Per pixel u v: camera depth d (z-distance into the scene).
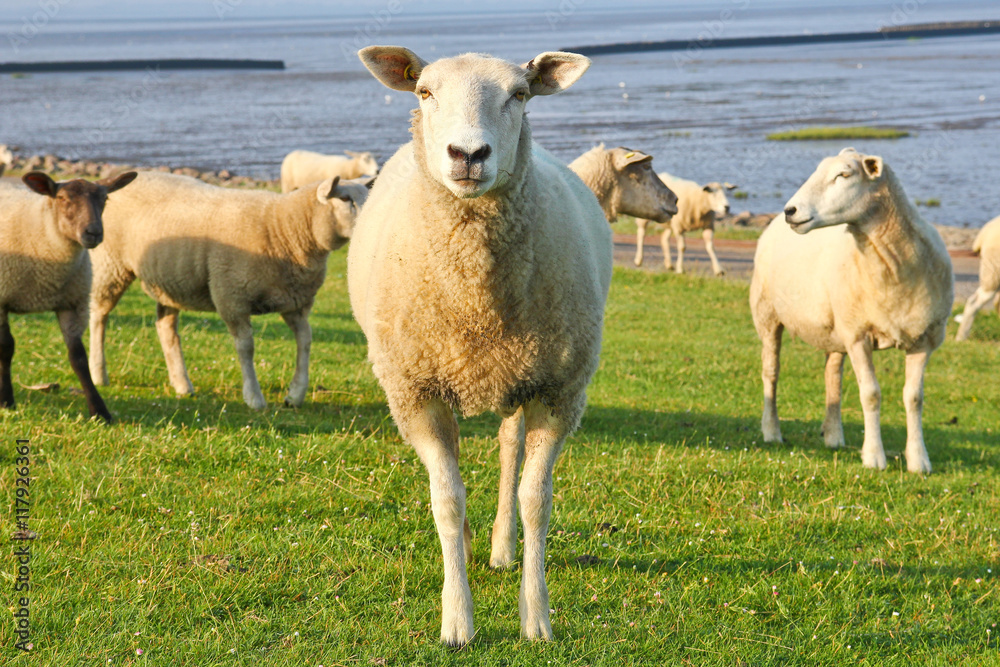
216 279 7.41
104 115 68.00
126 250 7.73
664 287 18.75
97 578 4.04
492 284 3.73
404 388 3.97
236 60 140.38
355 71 118.69
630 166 8.22
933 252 6.82
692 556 4.84
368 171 25.77
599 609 4.16
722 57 137.00
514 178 3.69
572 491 5.68
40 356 8.38
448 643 3.76
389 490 5.38
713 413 9.17
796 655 3.88
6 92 85.12
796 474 6.54
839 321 7.26
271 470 5.54
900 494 6.30
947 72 100.88
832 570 4.71
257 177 40.44
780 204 34.41
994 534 5.49
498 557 4.64
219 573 4.15
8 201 6.62
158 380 8.18
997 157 44.41
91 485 4.98
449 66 3.71
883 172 6.62
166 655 3.55
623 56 143.25
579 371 4.04
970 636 4.14
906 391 7.25
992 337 15.66
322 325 12.32
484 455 6.34
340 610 3.98
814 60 126.38
